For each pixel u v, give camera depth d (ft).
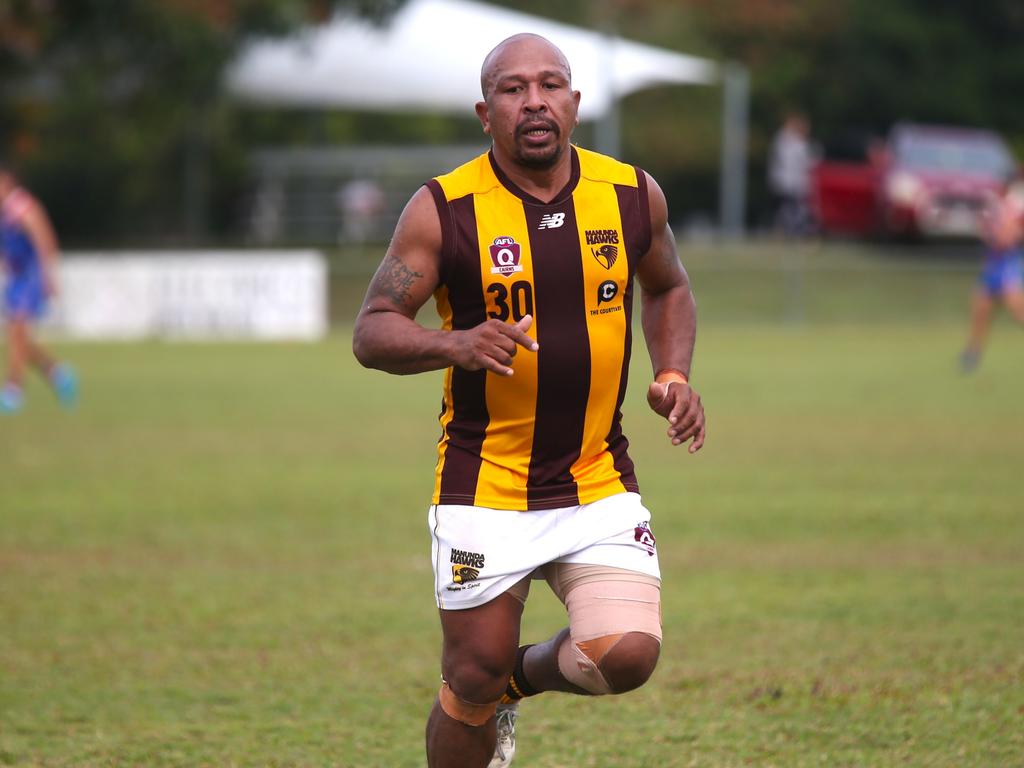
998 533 102.37
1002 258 214.07
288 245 389.19
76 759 57.26
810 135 535.60
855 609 80.94
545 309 46.14
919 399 184.96
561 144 45.80
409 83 360.69
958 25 524.52
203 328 300.81
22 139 395.75
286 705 64.64
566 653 47.91
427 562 95.09
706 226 526.57
